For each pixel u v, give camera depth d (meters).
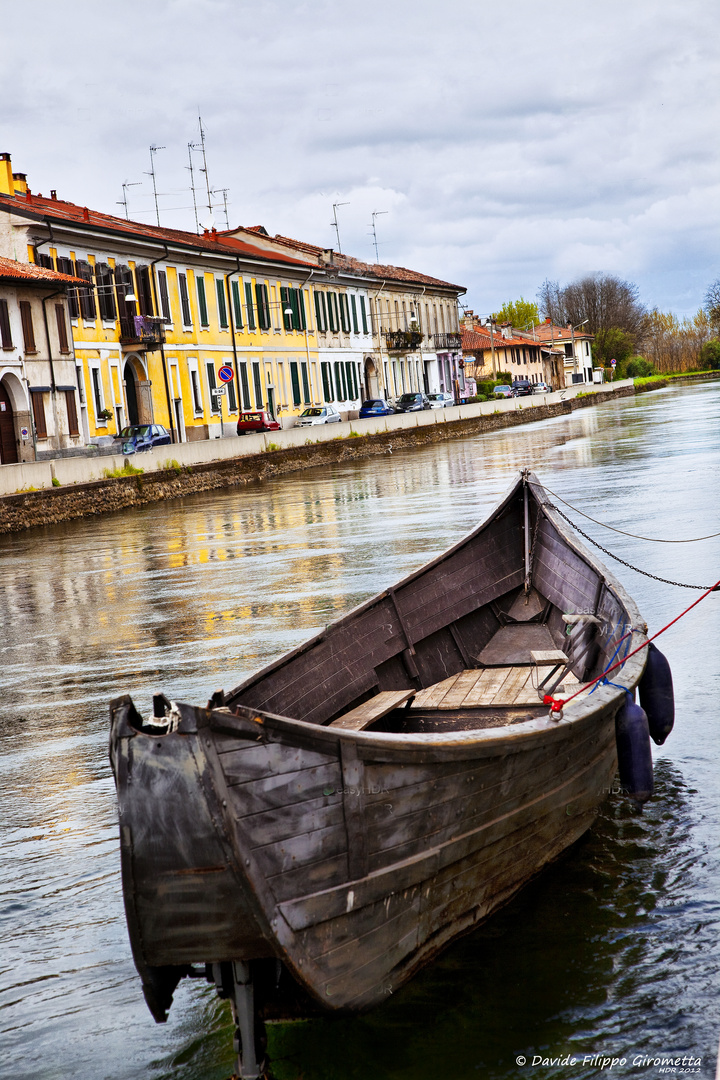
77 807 8.89
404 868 5.57
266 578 19.25
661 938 6.23
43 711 11.92
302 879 5.15
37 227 43.22
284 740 5.08
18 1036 5.94
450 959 6.20
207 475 41.69
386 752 5.41
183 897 5.03
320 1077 5.42
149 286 51.56
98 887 7.48
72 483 34.78
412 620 9.69
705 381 135.00
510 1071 5.31
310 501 33.22
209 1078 5.53
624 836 7.50
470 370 116.12
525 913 6.61
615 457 37.44
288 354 67.00
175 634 15.36
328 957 5.29
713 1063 5.23
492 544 11.22
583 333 147.25
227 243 68.38
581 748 7.08
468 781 5.96
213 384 57.75
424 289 91.56
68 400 44.19
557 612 10.78
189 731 4.85
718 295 158.38
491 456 45.53
